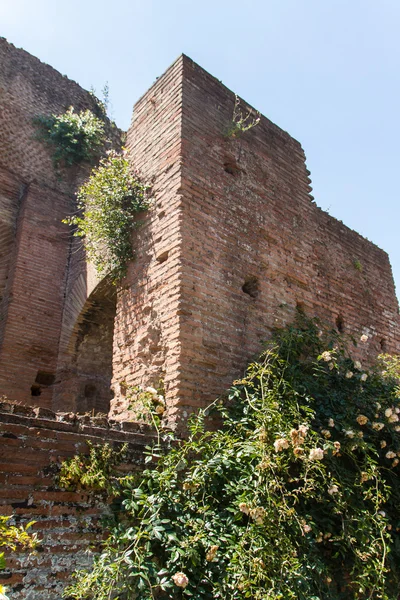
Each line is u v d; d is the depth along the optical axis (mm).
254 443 5188
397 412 6551
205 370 6098
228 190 7555
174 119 7465
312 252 8898
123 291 7371
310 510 5367
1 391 9805
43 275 11305
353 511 5422
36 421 4617
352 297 9648
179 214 6645
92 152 13461
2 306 10898
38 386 10453
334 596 5082
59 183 12719
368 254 10844
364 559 4977
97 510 4648
